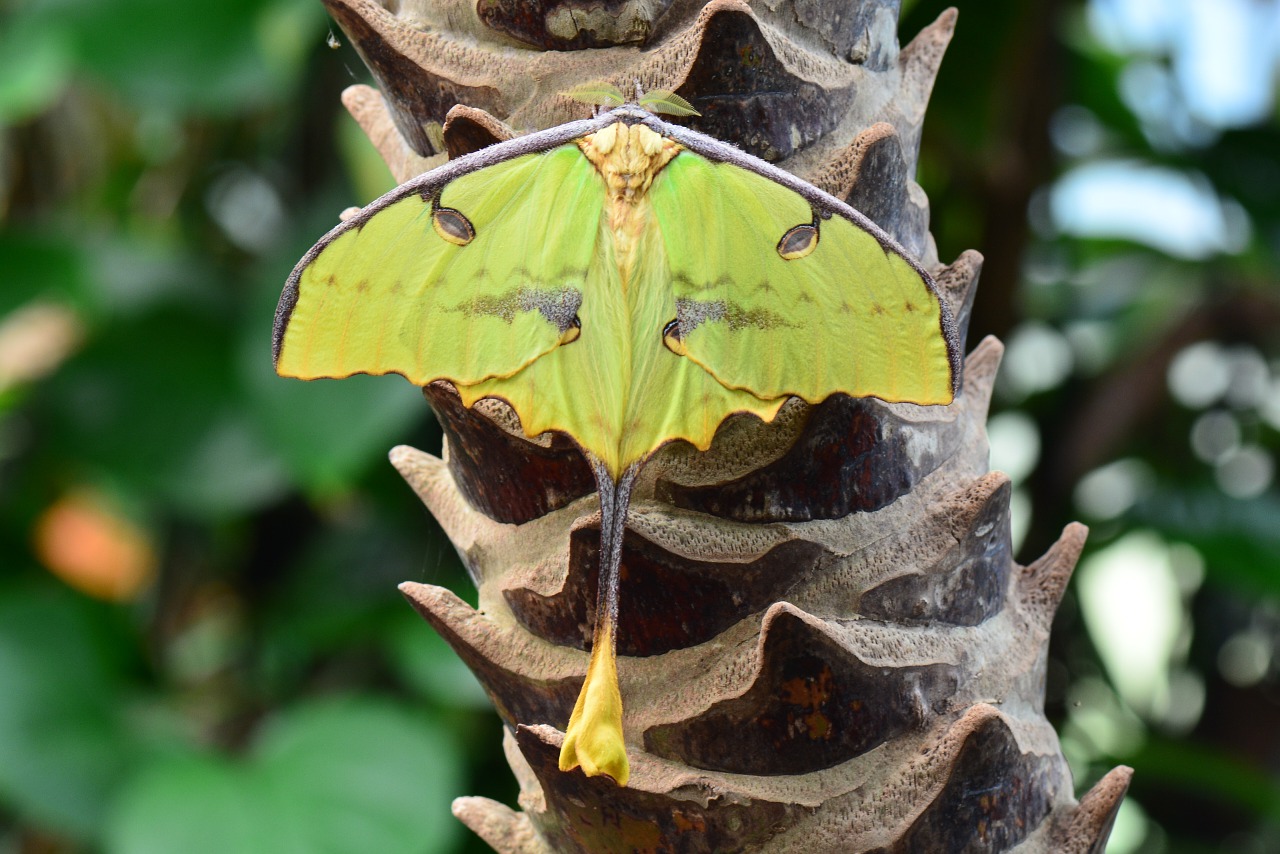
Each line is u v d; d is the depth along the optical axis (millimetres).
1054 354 1769
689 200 980
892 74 1008
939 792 975
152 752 1502
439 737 1439
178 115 1729
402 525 1646
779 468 980
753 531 981
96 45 1537
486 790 1548
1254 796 1392
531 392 977
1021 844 991
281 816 1367
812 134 989
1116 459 1643
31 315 1745
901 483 988
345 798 1389
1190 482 1556
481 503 1000
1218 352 1706
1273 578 1460
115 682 1596
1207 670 1688
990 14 1444
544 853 1009
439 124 996
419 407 1475
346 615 1541
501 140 977
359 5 990
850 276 970
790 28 990
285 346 973
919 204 1006
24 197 1954
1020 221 1520
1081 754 1522
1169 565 1722
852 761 979
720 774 979
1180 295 1691
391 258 974
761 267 975
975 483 989
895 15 1007
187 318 1696
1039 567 1014
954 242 1660
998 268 1532
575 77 988
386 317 976
